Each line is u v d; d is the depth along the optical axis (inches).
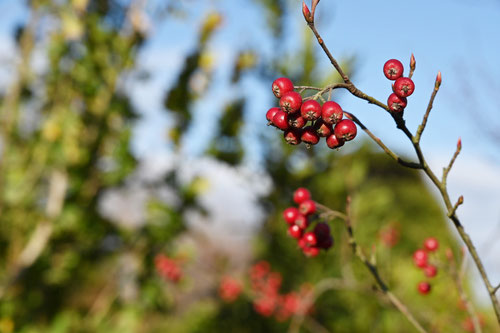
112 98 161.6
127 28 163.3
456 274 83.8
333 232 172.4
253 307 192.4
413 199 253.4
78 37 157.6
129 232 165.3
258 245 185.0
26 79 166.7
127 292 167.5
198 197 164.9
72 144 160.4
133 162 159.8
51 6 163.0
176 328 197.6
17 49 165.3
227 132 164.1
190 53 165.2
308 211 71.7
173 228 159.8
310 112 49.4
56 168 160.2
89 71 159.9
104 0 167.3
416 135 53.6
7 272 160.4
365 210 173.9
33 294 165.0
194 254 173.2
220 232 193.6
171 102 163.0
